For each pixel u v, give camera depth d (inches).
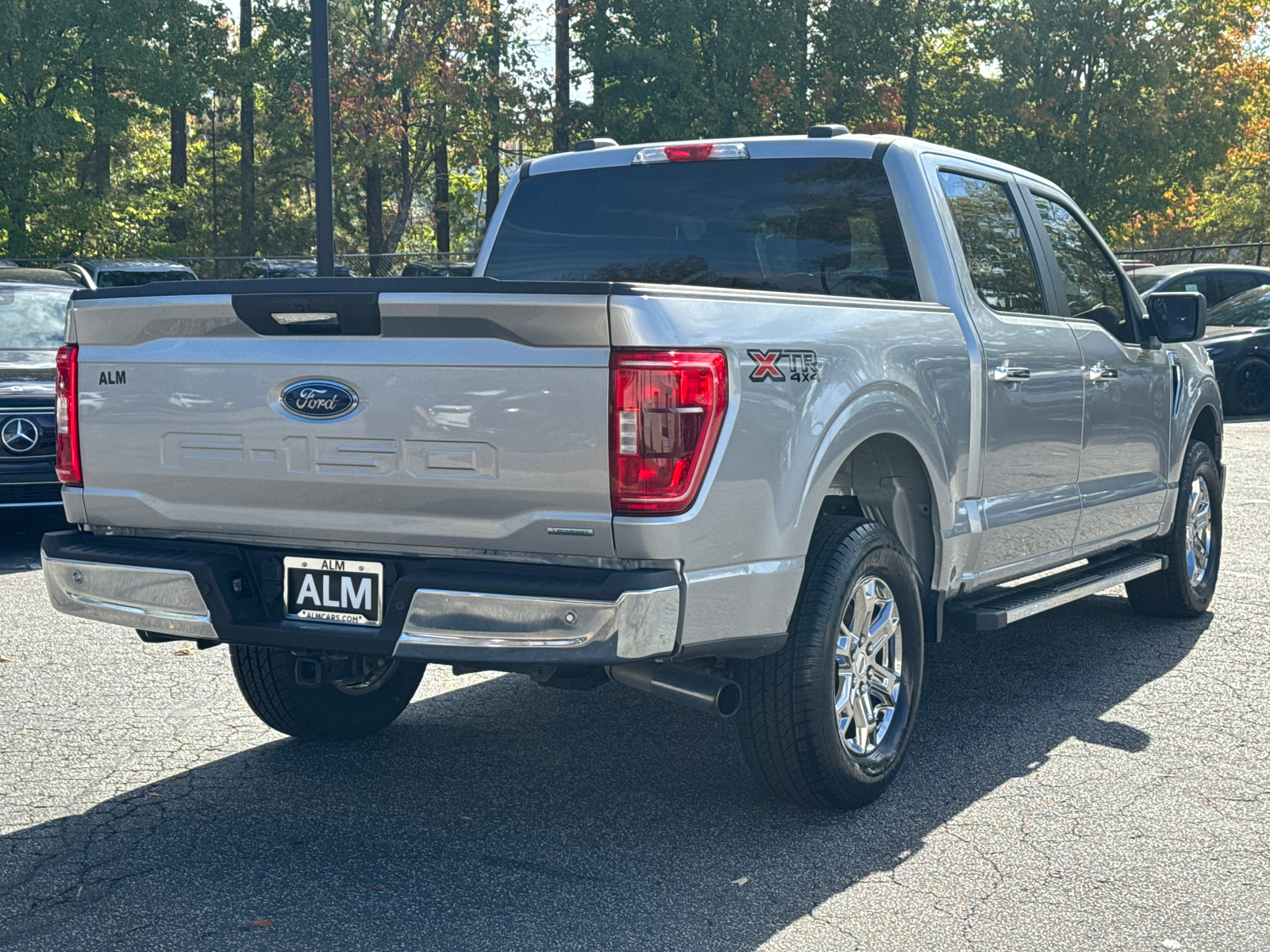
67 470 161.5
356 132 1480.1
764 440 141.7
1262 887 142.9
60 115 1227.2
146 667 235.0
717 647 140.6
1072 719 205.6
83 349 158.7
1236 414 689.6
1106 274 245.0
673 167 206.4
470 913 136.5
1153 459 250.5
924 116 1560.0
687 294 135.7
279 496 147.8
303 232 2228.1
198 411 151.1
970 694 220.2
